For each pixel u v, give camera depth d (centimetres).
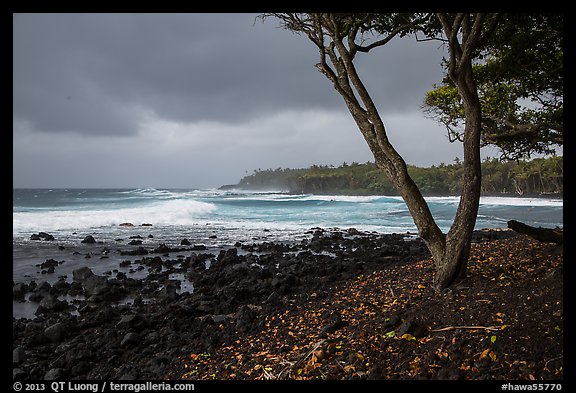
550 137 897
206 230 2333
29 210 3162
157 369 587
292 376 479
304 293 909
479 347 465
